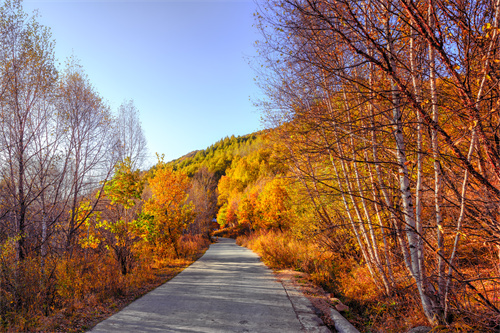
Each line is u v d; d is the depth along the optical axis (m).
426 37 3.40
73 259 8.29
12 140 9.02
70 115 10.47
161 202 17.17
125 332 4.61
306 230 11.92
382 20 4.73
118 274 8.41
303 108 7.18
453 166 4.52
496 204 3.63
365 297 6.84
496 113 3.74
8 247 6.75
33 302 6.03
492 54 3.40
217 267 12.94
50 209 9.45
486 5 3.68
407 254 5.78
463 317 4.46
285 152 9.19
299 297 7.01
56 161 9.84
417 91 4.47
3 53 9.03
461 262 5.74
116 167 11.20
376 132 6.30
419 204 5.04
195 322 5.11
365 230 7.69
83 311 5.89
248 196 46.19
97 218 10.66
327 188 9.22
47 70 9.75
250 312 5.73
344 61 5.87
